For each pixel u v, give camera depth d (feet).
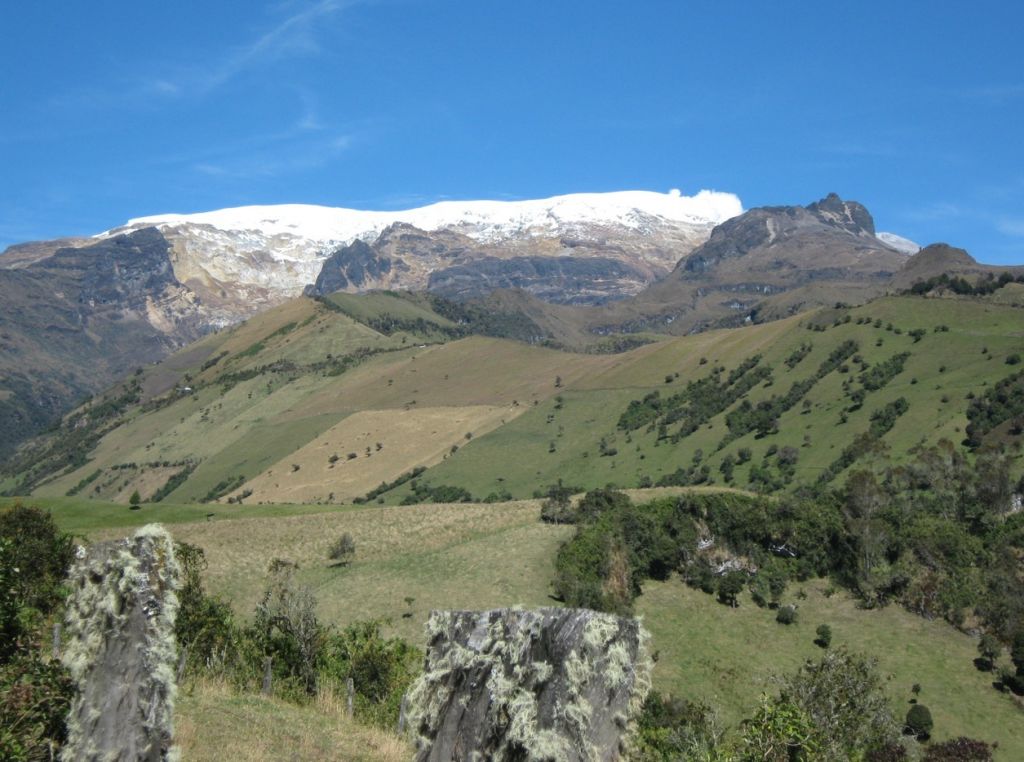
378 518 342.85
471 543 297.94
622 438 618.03
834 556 280.31
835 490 349.00
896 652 231.30
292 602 95.35
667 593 265.34
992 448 389.19
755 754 67.87
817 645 236.43
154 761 30.55
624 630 22.30
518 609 23.66
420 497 565.12
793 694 88.94
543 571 267.59
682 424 607.37
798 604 262.88
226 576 261.85
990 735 194.59
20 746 34.71
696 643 232.32
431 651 25.16
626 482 535.60
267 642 92.22
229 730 55.72
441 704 24.21
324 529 325.62
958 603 252.42
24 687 37.14
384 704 83.35
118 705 30.53
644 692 22.20
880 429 485.56
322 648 94.27
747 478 481.46
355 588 260.83
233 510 363.56
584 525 289.33
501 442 651.66
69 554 92.94
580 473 569.23
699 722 102.99
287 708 68.64
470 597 249.75
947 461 370.32
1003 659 225.97
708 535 289.33
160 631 31.42
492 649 23.63
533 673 22.34
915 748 99.14
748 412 584.40
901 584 264.72
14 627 44.50
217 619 87.04
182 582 33.19
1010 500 323.37
